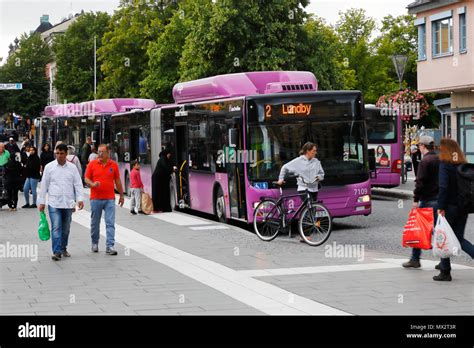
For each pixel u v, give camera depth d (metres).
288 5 50.81
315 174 18.03
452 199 12.45
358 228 21.39
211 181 23.17
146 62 74.75
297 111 20.45
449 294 11.29
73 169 15.80
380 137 34.75
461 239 12.65
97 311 10.48
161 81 67.06
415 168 40.91
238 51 50.22
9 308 10.79
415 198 13.51
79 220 23.59
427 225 13.39
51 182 15.67
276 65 49.69
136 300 11.20
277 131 20.34
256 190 20.14
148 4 74.81
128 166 33.09
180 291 11.88
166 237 19.23
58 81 97.94
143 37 74.19
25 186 30.33
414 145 40.72
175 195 26.86
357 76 85.62
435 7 43.25
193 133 24.77
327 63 53.41
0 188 28.94
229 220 22.25
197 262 14.98
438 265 13.40
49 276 13.54
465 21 41.56
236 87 22.77
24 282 12.93
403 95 47.03
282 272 13.60
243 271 13.79
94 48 95.00
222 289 11.98
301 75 23.11
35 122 53.81
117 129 35.41
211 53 50.34
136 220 23.67
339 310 10.27
